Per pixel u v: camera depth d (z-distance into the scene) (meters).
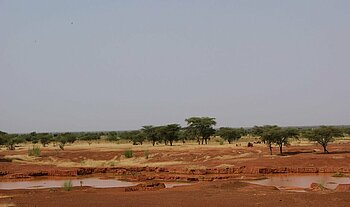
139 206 31.58
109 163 71.31
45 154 83.75
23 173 60.22
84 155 80.50
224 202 32.50
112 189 43.28
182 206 31.27
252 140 131.38
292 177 53.12
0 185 52.53
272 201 32.19
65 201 34.66
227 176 54.44
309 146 90.56
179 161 71.06
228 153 76.56
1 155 83.25
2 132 129.38
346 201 30.97
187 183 50.69
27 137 155.38
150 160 73.12
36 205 32.72
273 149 83.94
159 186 45.53
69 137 124.81
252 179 51.66
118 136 167.00
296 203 31.00
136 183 52.22
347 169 55.25
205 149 84.94
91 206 32.03
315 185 42.00
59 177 60.50
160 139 114.31
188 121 119.88
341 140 117.94
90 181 55.69
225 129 119.62
